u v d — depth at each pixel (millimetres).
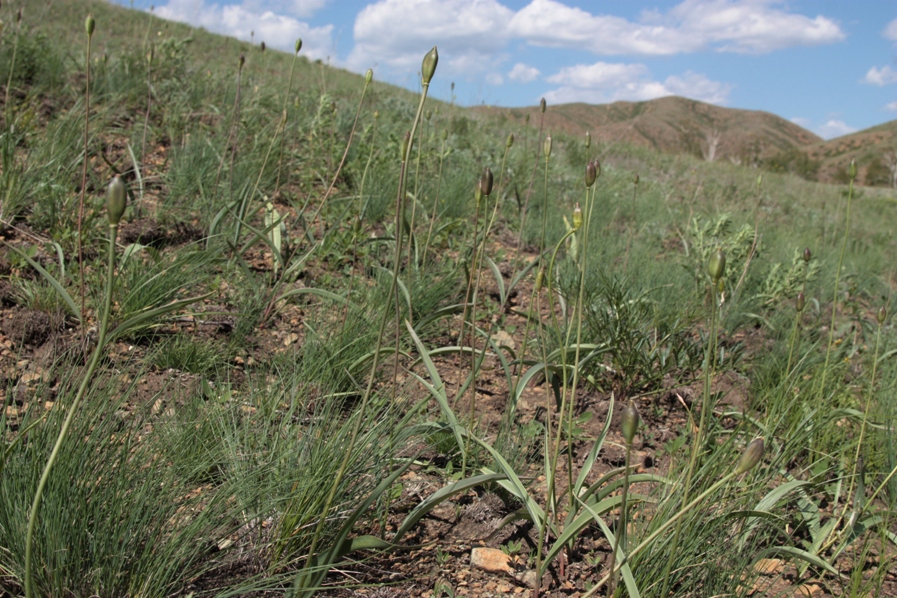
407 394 2762
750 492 2121
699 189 10086
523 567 2053
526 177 7188
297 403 2471
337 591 1823
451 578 1956
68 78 5832
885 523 2236
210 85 6953
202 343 2957
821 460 2639
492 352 3617
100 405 1910
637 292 4211
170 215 4168
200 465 1913
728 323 4387
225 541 1875
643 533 1975
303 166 5699
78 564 1589
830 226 10008
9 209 3680
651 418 3225
